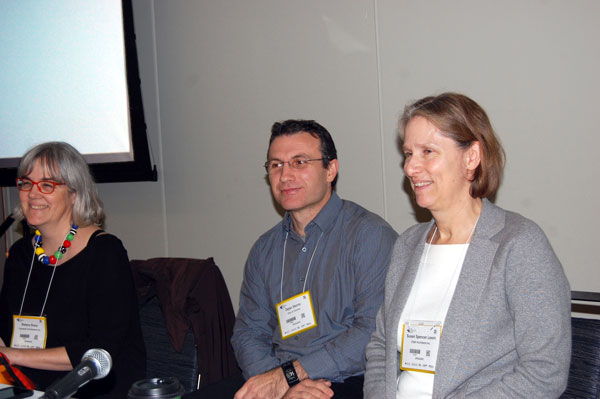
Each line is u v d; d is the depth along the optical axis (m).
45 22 3.37
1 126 3.50
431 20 2.51
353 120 2.77
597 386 1.42
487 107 2.39
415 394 1.52
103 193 3.67
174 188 3.42
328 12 2.81
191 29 3.28
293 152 2.02
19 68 3.44
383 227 1.98
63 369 1.99
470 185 1.54
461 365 1.43
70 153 2.19
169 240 3.45
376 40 2.67
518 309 1.39
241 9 3.10
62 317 2.10
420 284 1.59
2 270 3.88
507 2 2.32
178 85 3.36
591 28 2.15
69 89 3.34
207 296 2.22
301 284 2.04
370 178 2.73
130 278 2.15
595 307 2.18
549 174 2.27
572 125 2.21
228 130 3.19
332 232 2.04
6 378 1.61
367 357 1.73
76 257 2.14
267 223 3.09
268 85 3.03
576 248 2.23
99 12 3.24
